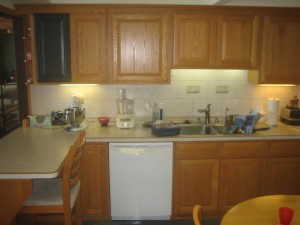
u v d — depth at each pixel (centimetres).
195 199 287
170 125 287
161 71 294
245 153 282
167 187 280
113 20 282
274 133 286
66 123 304
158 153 272
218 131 305
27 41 290
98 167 275
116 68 291
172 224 285
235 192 288
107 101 325
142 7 282
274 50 297
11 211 193
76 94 321
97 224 282
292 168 290
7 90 289
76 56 287
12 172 185
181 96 330
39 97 320
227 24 289
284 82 304
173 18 286
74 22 282
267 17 291
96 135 275
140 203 282
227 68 296
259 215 158
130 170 275
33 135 275
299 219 153
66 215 200
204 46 291
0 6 250
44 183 228
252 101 337
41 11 280
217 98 334
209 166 281
